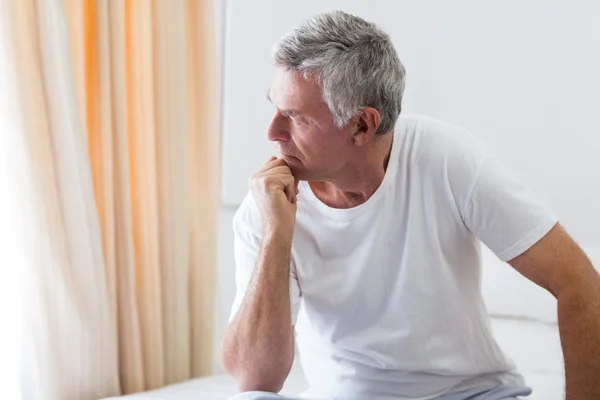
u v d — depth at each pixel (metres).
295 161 1.71
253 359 1.75
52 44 2.22
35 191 2.24
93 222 2.35
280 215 1.70
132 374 2.54
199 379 2.52
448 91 2.75
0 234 2.32
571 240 1.66
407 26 2.76
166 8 2.51
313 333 1.87
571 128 2.63
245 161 2.88
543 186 2.68
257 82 2.83
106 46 2.35
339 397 1.84
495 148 2.72
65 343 2.35
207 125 2.67
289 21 2.80
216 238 2.75
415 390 1.79
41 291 2.29
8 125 2.22
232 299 2.94
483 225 1.67
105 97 2.37
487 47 2.69
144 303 2.57
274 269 1.72
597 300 1.61
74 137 2.28
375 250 1.73
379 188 1.69
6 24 2.17
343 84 1.58
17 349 2.35
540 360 2.30
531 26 2.64
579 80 2.61
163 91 2.53
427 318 1.75
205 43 2.62
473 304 1.77
